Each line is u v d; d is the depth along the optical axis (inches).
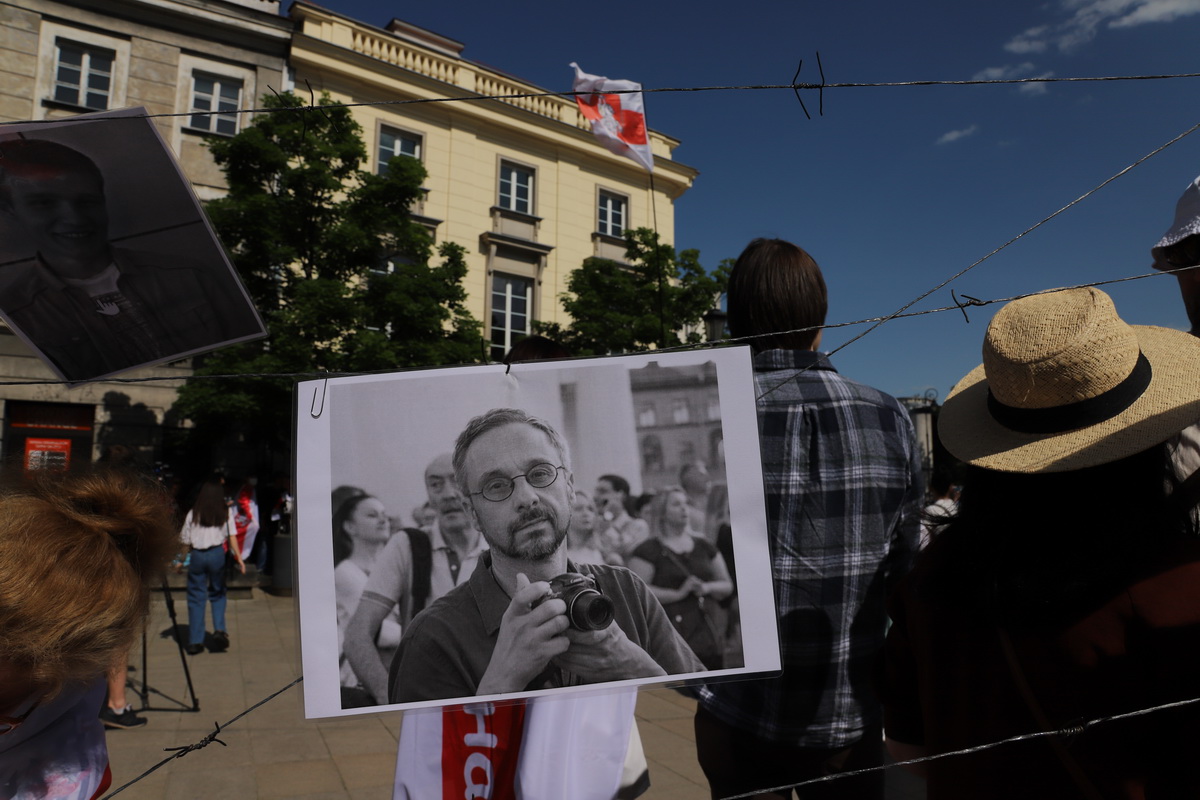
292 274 410.6
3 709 32.1
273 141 388.8
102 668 32.4
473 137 596.7
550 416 41.4
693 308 532.7
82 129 37.3
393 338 427.5
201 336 46.6
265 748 137.6
